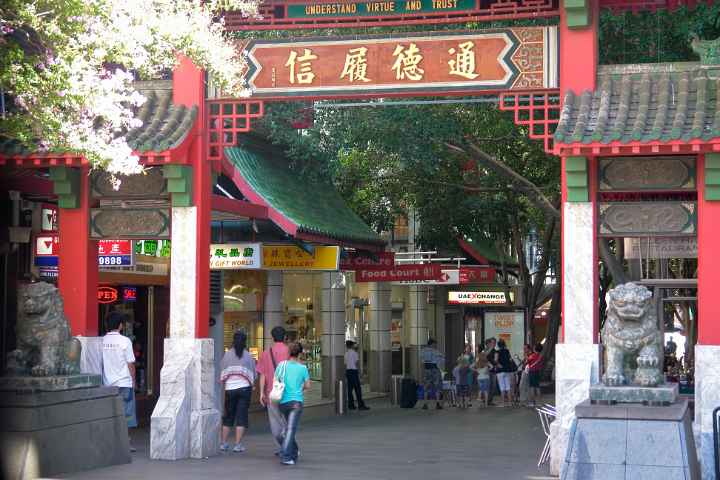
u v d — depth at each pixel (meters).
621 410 10.31
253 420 22.67
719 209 12.68
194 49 12.05
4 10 11.52
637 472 10.13
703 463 12.19
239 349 15.75
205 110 15.03
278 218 20.31
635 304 11.08
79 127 11.52
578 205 13.27
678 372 24.86
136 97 11.66
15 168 14.96
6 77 11.00
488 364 29.31
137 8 11.56
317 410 26.41
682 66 13.64
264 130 23.02
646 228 13.09
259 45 14.78
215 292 22.05
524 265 33.47
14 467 12.04
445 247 33.66
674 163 13.00
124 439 13.97
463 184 29.52
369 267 25.08
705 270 12.64
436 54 14.27
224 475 12.78
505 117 22.05
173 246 14.84
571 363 13.16
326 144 23.80
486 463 14.53
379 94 14.41
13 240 16.42
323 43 14.61
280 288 26.59
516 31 14.07
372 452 16.03
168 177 14.52
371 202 30.80
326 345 29.66
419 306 34.91
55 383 12.60
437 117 20.91
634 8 14.75
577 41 13.73
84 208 14.99
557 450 13.05
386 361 32.84
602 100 13.25
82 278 14.91
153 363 21.53
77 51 11.27
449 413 25.97
